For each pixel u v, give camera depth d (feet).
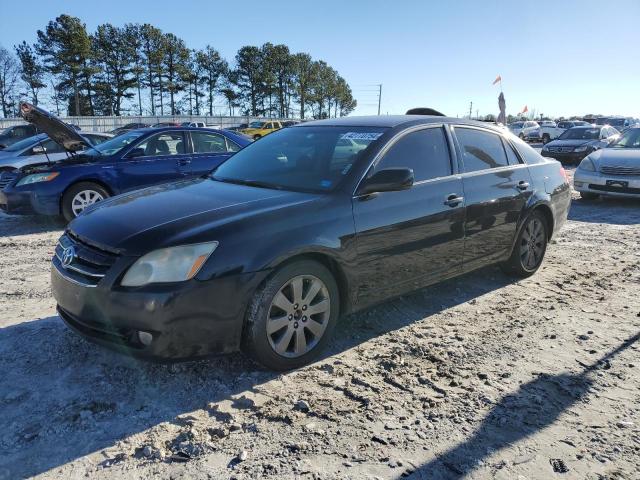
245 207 10.80
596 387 10.43
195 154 27.50
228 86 259.19
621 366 11.30
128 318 9.29
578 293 15.97
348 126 14.02
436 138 14.05
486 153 15.47
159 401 9.66
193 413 9.30
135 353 9.50
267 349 10.31
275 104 269.03
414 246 12.78
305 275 10.69
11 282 16.52
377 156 12.43
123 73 223.92
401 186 11.40
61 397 9.70
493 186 15.01
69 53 197.47
